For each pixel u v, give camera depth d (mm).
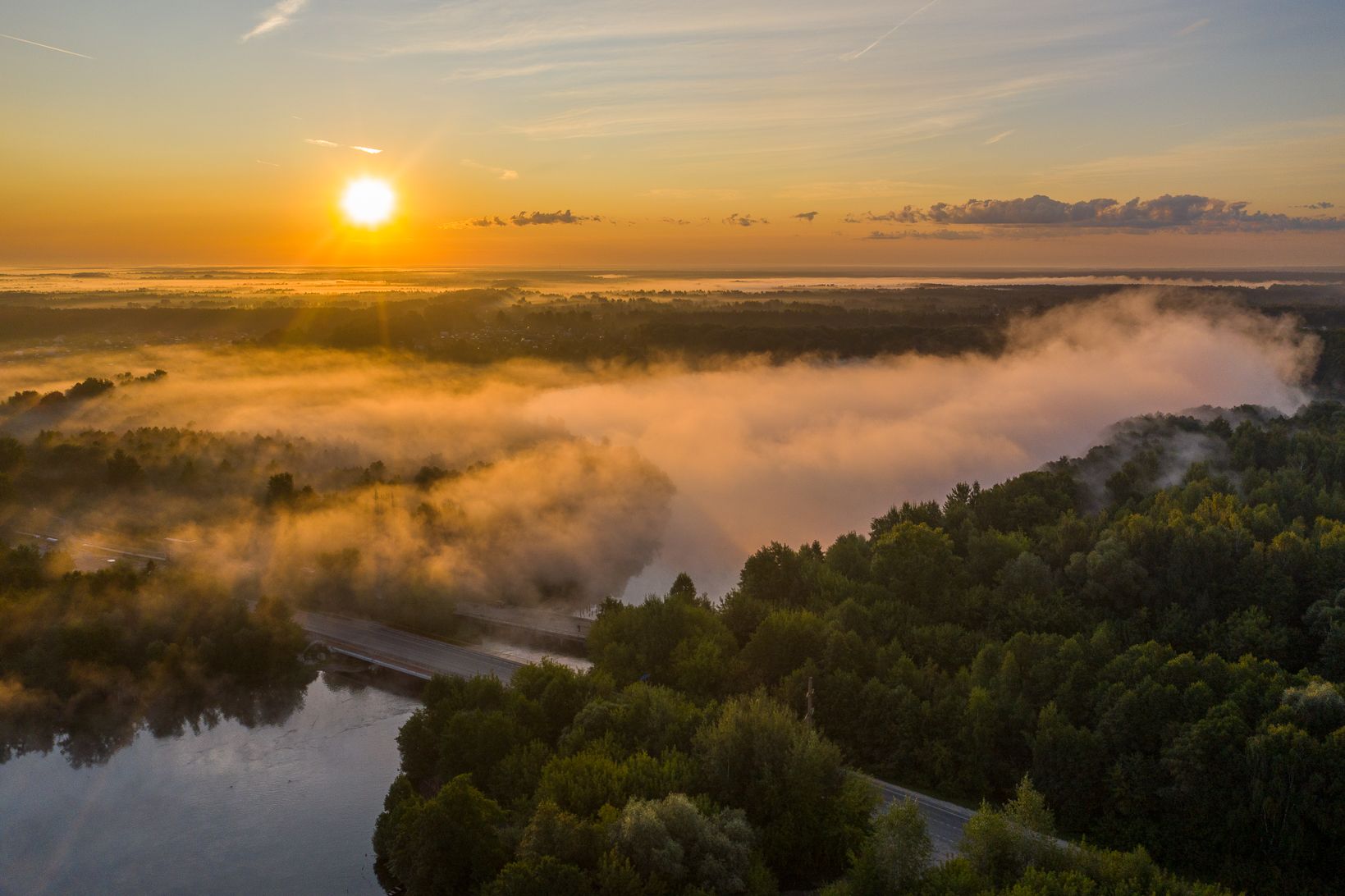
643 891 126500
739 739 150750
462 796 139625
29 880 162625
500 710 173750
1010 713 170750
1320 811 141625
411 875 141500
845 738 178375
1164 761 152250
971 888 123438
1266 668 172750
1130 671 173125
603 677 182125
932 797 166250
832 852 144500
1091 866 127688
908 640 199750
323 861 166625
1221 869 145375
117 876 163375
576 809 142000
